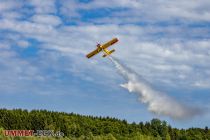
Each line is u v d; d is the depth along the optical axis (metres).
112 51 130.50
